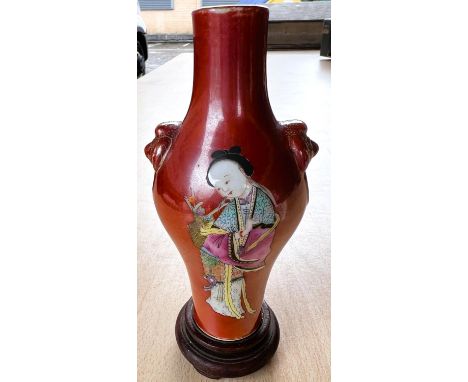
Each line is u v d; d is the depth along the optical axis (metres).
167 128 0.57
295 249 0.90
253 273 0.56
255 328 0.64
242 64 0.50
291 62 2.78
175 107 1.74
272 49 3.39
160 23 5.74
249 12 0.48
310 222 0.99
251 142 0.51
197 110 0.53
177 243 0.56
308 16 3.30
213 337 0.63
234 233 0.52
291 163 0.54
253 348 0.63
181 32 5.75
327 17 3.06
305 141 0.56
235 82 0.50
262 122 0.52
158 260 0.85
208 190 0.50
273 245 0.54
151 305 0.74
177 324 0.68
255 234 0.52
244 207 0.51
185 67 2.71
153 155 0.56
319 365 0.64
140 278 0.80
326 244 0.91
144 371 0.64
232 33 0.49
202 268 0.56
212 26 0.49
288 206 0.53
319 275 0.82
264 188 0.51
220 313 0.60
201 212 0.51
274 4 3.35
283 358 0.66
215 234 0.52
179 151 0.53
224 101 0.51
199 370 0.63
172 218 0.53
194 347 0.64
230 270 0.55
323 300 0.76
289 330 0.70
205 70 0.51
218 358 0.62
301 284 0.80
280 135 0.54
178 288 0.78
